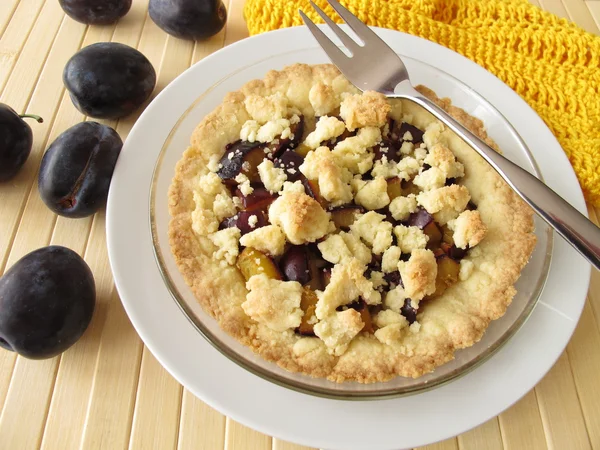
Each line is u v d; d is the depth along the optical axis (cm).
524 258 25
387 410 24
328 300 23
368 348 23
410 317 24
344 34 29
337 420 23
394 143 27
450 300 24
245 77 30
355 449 23
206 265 24
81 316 25
